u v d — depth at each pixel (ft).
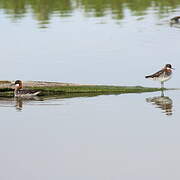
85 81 114.73
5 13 204.74
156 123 89.71
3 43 150.10
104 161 75.31
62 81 114.83
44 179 70.44
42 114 96.12
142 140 82.23
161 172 71.46
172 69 116.47
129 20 180.96
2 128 89.35
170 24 171.63
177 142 81.00
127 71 120.37
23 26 174.19
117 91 108.17
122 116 93.71
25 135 85.71
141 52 135.54
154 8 207.82
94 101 103.14
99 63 126.82
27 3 228.84
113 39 151.12
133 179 69.82
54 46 144.66
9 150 79.87
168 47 139.95
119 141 82.07
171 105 99.35
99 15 192.85
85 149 79.36
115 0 229.04
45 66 125.70
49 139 83.66
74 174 71.61
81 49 140.36
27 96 106.93
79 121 91.66
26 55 135.95
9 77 118.42
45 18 189.06
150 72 119.03
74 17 188.75
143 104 100.42
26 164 75.00
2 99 107.04
